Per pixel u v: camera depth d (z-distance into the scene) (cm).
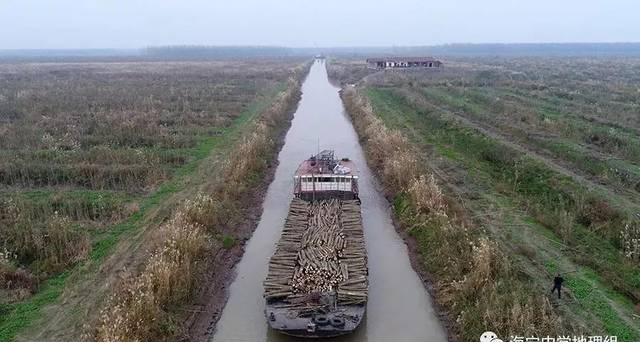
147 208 2439
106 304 1588
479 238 1944
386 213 2694
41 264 1872
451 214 2295
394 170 2950
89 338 1420
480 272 1702
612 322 1482
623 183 2573
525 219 2289
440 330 1648
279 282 1716
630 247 1914
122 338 1360
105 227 2211
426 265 2050
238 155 3234
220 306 1789
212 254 2073
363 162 3638
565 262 1862
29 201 2420
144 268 1795
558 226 2138
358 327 1625
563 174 2661
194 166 3166
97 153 3234
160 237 1977
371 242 2345
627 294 1638
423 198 2414
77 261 1905
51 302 1642
